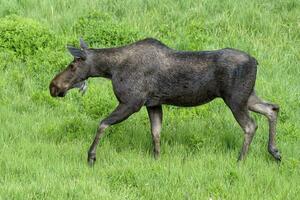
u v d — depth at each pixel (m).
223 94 31.39
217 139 34.50
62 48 44.91
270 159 32.69
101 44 46.16
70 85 32.44
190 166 30.88
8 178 29.19
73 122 35.25
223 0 52.50
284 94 40.06
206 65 31.17
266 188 29.08
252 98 31.97
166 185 28.89
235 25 49.97
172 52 31.67
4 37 44.38
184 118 37.03
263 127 36.00
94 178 29.50
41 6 51.97
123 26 47.25
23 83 40.94
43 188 28.03
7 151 31.94
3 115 36.50
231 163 31.14
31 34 44.75
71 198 27.47
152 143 34.16
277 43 48.16
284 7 52.09
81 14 50.91
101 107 37.62
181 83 31.36
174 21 50.81
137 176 29.47
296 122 37.00
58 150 32.56
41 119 36.56
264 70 43.91
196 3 52.59
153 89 31.58
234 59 30.98
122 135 34.72
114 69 31.80
